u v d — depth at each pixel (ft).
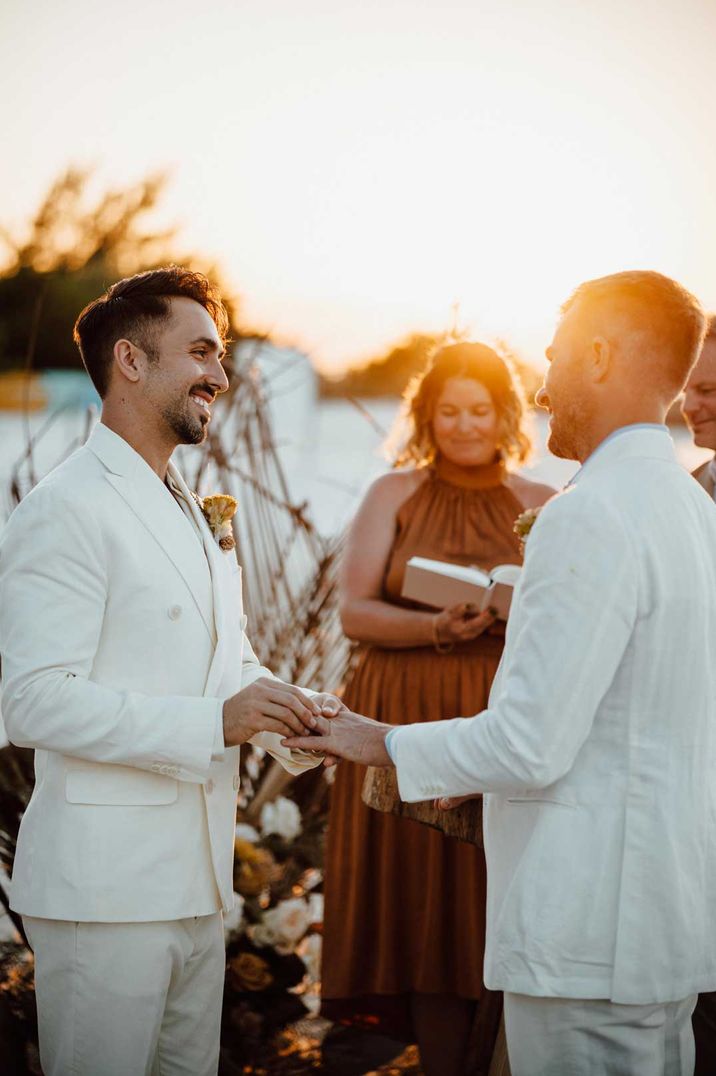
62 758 6.47
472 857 9.10
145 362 6.59
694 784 5.81
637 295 6.02
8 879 9.80
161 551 6.54
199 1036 6.96
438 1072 9.18
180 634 6.53
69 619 6.22
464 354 9.84
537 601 5.65
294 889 10.46
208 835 6.64
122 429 6.68
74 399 12.30
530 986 5.68
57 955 6.44
